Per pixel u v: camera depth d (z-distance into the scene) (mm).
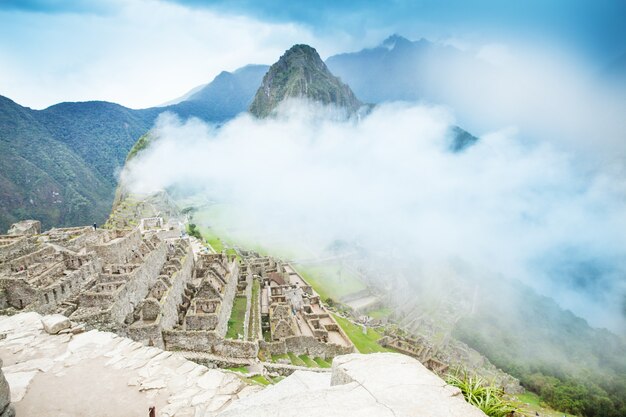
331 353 53969
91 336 16375
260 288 72125
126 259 48938
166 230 92625
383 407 7363
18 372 13711
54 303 33031
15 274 36406
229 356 37594
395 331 99625
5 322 17656
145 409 11945
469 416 7180
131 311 37594
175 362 14500
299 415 7195
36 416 11469
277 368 37531
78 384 13078
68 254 44219
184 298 46906
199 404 12172
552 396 108375
